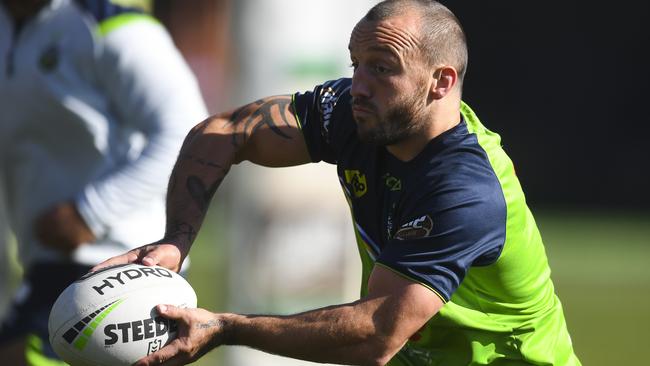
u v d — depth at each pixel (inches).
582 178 2851.9
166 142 713.6
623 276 2052.2
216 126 573.9
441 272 490.6
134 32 719.1
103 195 712.4
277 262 932.0
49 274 731.4
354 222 564.7
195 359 497.4
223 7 2330.2
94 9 721.0
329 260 930.7
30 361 721.0
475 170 503.8
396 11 494.6
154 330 491.2
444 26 499.2
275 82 919.0
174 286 508.4
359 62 500.7
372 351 487.5
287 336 486.0
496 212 502.6
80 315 490.9
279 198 928.3
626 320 1640.0
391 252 496.4
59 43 722.8
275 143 572.4
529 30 2834.6
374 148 535.5
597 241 2438.5
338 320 483.5
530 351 560.7
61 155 734.5
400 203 520.7
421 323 489.4
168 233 544.1
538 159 2854.3
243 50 932.6
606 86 2829.7
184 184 557.9
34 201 739.4
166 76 719.1
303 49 912.3
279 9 911.7
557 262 2177.7
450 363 568.4
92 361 493.0
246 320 492.4
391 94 493.7
